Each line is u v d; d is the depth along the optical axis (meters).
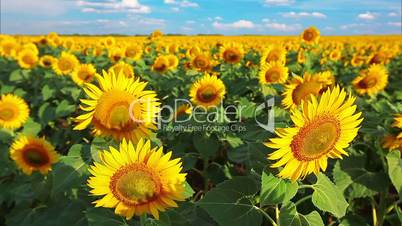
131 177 0.61
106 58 3.45
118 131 0.72
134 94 0.72
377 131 1.00
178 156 1.34
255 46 6.19
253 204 0.81
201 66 2.34
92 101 0.72
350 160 1.05
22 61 3.01
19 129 1.88
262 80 1.83
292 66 2.84
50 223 1.02
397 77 3.21
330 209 0.76
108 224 0.72
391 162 0.96
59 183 0.91
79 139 1.86
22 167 1.25
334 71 3.50
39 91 2.84
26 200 1.26
